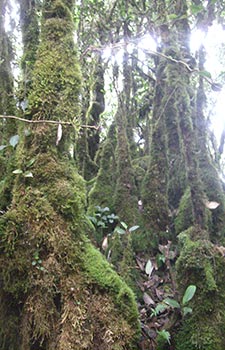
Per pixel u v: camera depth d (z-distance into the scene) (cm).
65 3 250
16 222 209
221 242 310
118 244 294
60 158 232
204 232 264
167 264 294
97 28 515
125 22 465
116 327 198
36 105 230
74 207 220
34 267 202
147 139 560
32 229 208
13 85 300
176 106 311
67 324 192
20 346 202
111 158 409
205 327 234
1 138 277
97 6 520
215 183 335
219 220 323
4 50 306
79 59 271
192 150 287
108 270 214
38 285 200
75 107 236
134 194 369
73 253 209
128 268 273
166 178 367
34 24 298
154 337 229
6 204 233
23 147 231
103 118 662
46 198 216
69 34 245
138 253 329
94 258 216
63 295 199
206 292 243
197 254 253
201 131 357
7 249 205
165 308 248
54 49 239
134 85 607
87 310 198
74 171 238
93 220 331
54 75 234
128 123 507
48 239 206
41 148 227
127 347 197
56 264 203
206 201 272
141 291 270
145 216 351
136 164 445
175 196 374
